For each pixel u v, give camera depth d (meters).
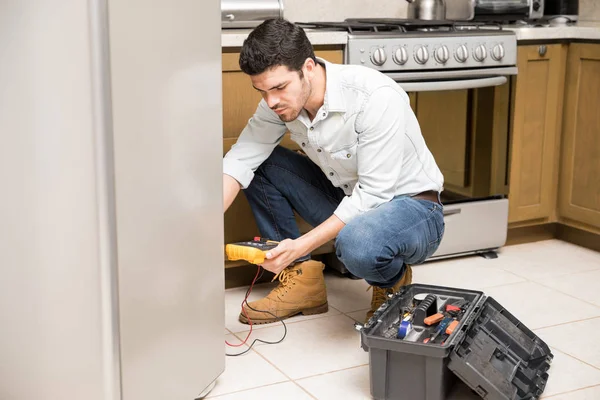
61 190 1.57
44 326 1.66
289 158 2.48
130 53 1.55
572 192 3.31
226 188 2.28
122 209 1.58
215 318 1.99
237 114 2.61
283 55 1.98
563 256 3.19
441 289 2.23
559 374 2.12
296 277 2.47
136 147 1.60
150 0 1.59
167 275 1.75
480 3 3.38
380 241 2.10
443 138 2.96
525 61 3.14
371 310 2.41
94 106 1.50
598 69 3.12
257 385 2.04
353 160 2.24
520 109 3.18
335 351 2.25
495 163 3.10
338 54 2.71
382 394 1.92
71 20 1.49
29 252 1.63
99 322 1.60
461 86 2.86
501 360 1.99
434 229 2.25
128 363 1.64
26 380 1.71
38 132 1.56
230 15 2.74
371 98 2.11
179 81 1.72
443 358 1.83
